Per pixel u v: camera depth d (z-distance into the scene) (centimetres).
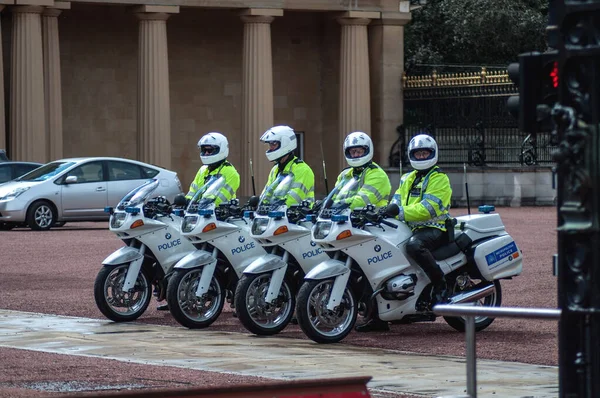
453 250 1848
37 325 1967
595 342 948
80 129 5725
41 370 1478
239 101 6062
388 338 1834
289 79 6156
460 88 5484
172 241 2050
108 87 5775
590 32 951
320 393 907
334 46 6125
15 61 5112
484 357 1639
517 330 1905
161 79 5397
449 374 1485
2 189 3984
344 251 1789
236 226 1981
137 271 2019
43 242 3453
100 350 1688
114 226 2031
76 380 1405
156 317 2095
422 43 6875
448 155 5581
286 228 1856
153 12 5362
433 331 1911
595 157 946
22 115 5100
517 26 6631
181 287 1944
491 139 5488
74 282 2562
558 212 966
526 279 2509
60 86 5303
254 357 1627
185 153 5975
